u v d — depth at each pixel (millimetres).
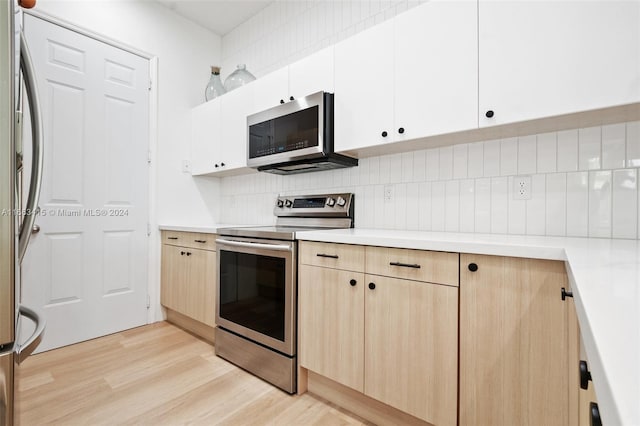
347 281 1480
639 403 200
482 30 1397
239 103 2547
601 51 1144
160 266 2768
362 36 1794
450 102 1482
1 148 625
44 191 2135
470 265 1147
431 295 1236
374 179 2102
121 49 2541
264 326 1795
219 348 2092
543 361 1006
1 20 628
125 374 1849
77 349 2180
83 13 2320
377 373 1376
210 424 1424
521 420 1043
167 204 2828
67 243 2246
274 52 2762
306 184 2490
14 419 658
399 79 1646
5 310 638
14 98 644
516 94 1313
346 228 2154
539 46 1264
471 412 1140
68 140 2246
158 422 1432
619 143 1349
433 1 1536
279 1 2732
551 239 1295
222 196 3203
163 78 2807
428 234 1588
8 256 639
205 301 2281
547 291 1004
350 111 1840
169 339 2375
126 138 2566
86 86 2336
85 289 2332
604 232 1370
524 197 1564
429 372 1236
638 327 330
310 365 1615
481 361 1122
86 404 1555
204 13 2922
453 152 1784
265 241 1807
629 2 1104
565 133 1466
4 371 646
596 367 283
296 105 2000
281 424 1433
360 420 1477
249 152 2309
